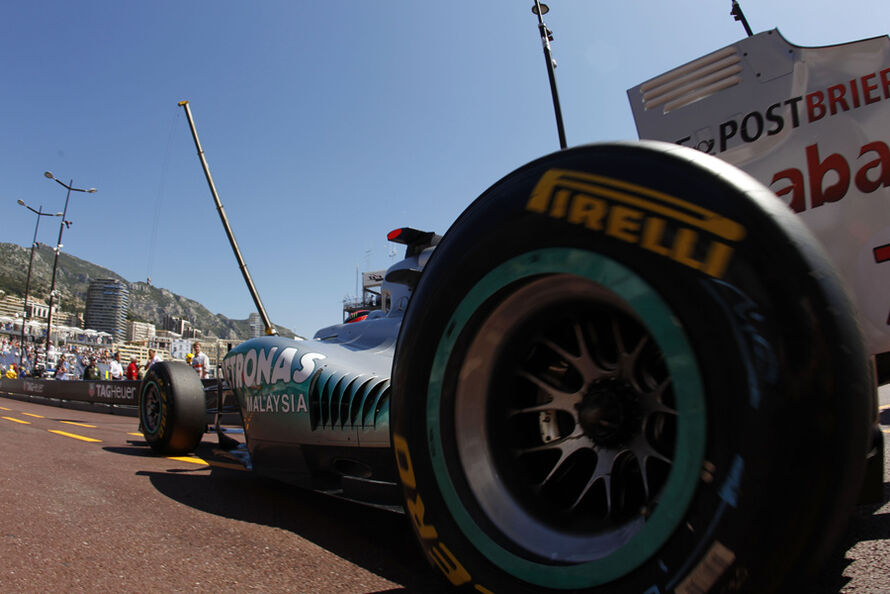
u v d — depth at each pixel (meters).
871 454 1.30
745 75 1.88
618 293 0.99
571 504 1.26
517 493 1.23
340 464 2.32
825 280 0.89
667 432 1.13
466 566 1.16
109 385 10.57
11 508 2.26
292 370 2.44
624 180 1.04
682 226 0.95
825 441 0.81
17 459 3.50
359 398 2.15
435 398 1.24
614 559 0.96
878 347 1.65
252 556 1.76
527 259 1.12
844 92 1.71
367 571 1.64
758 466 0.82
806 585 0.84
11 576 1.54
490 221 1.21
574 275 1.07
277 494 2.69
